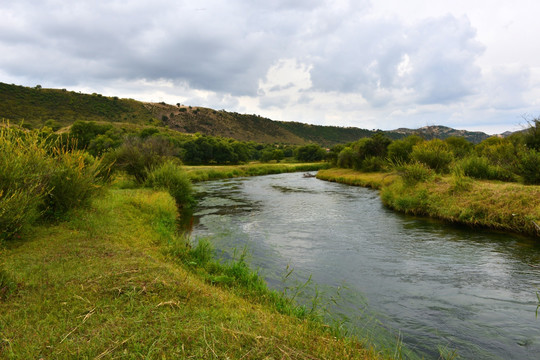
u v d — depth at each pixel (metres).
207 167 53.25
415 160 19.80
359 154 38.38
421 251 9.16
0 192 6.68
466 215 12.04
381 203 18.25
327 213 15.62
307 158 95.56
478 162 16.91
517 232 10.60
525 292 6.30
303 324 4.24
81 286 4.50
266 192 25.17
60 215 9.05
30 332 3.32
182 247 8.09
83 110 122.62
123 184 20.50
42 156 8.68
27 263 5.51
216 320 3.75
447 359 4.12
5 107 96.38
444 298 6.12
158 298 4.24
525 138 18.11
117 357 2.87
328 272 7.59
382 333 4.77
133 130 96.31
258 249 9.52
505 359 4.17
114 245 6.96
